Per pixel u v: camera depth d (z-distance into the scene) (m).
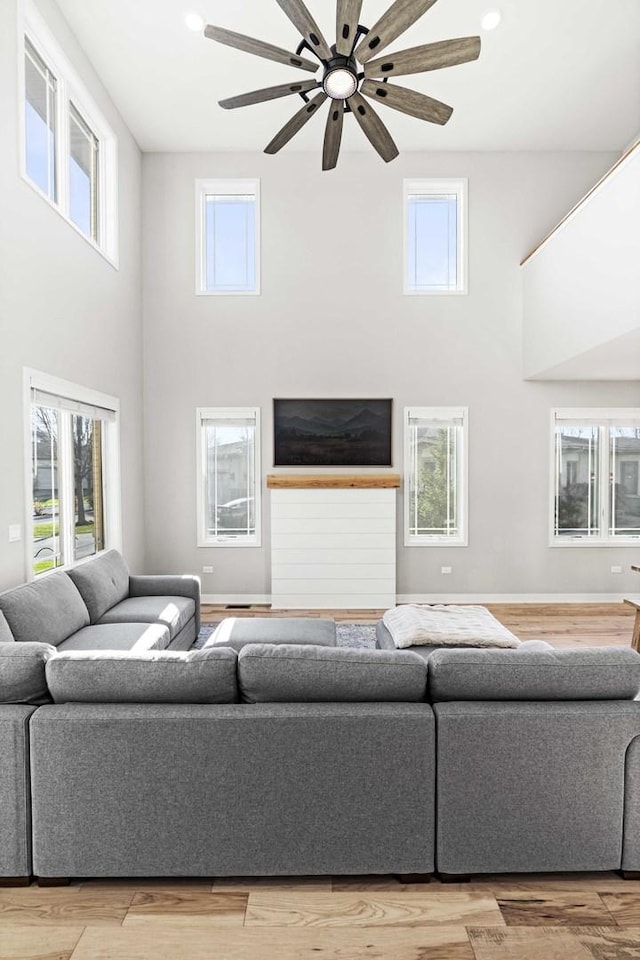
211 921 1.81
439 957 1.68
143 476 6.11
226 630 3.53
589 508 6.25
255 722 1.93
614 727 1.94
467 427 6.16
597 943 1.74
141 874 1.95
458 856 1.95
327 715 1.93
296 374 6.14
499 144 5.94
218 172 6.07
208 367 6.13
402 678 1.99
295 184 6.09
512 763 1.94
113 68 4.71
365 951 1.70
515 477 6.19
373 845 1.95
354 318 6.12
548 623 5.38
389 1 4.05
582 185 6.09
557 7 4.09
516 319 6.14
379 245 6.10
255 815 1.94
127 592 4.54
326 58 2.85
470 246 6.13
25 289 3.54
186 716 1.93
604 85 4.96
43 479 3.99
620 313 4.05
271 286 6.11
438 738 1.94
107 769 1.92
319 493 5.99
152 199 6.07
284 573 6.01
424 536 6.20
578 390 6.18
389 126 5.58
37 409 3.89
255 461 6.14
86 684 1.96
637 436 6.25
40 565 3.94
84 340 4.49
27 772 1.94
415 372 6.14
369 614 5.74
